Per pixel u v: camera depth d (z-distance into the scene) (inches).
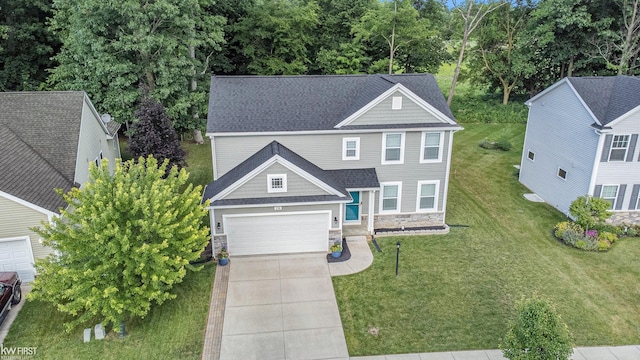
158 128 901.8
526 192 1015.0
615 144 802.8
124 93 1054.4
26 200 608.4
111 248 508.4
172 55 1101.7
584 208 793.6
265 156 719.7
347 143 790.5
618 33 1376.7
